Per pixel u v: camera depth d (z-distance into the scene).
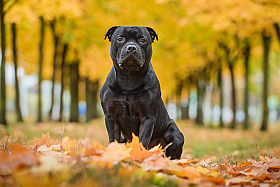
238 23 14.60
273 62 21.67
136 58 4.13
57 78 24.09
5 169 2.75
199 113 24.22
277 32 13.95
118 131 4.66
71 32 15.34
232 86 20.61
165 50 20.03
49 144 4.51
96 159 3.19
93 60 17.97
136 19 16.17
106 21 15.56
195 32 17.25
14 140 5.93
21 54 20.22
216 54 19.95
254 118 54.38
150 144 5.25
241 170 4.21
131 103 4.37
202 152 8.88
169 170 3.40
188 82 28.77
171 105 46.84
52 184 2.34
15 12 12.16
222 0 11.77
